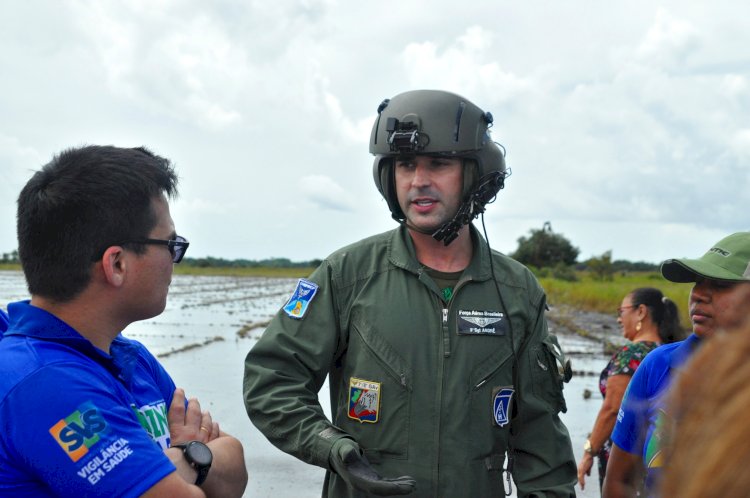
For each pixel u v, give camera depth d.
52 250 1.71
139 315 1.86
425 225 2.62
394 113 2.64
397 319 2.60
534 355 2.71
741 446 0.58
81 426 1.57
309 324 2.63
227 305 28.23
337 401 2.78
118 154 1.81
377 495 2.38
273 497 5.23
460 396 2.54
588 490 5.57
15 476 1.57
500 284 2.73
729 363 0.63
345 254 2.75
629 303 4.04
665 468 0.67
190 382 9.62
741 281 2.37
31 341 1.65
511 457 2.74
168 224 1.88
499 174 2.68
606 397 3.90
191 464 1.88
